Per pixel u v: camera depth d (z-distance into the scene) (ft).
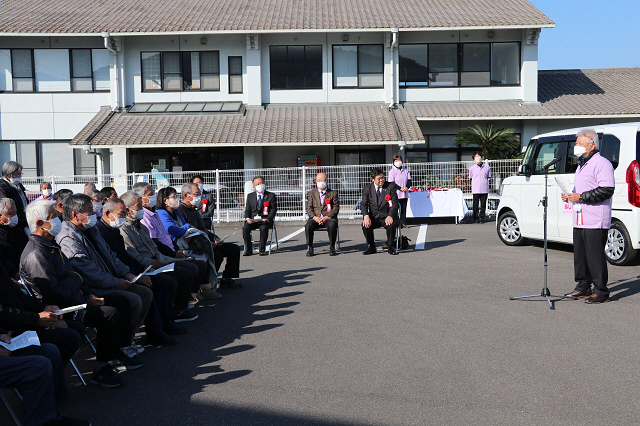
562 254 33.24
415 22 70.03
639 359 15.81
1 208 16.92
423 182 54.24
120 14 75.36
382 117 68.28
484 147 66.44
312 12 75.51
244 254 36.83
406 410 12.84
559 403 13.05
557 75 80.74
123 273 18.39
